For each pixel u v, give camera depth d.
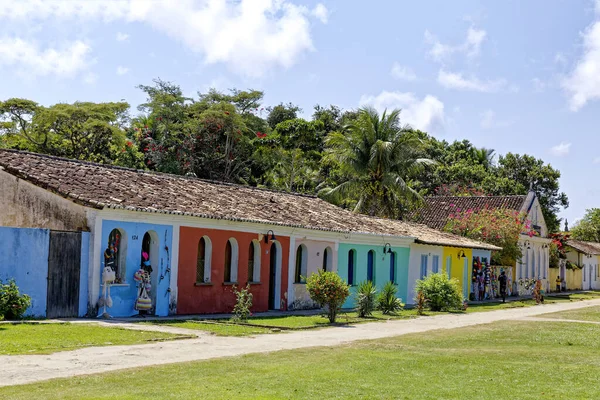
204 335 16.44
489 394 10.70
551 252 58.16
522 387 11.41
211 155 54.97
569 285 63.00
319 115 71.62
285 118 70.81
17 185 19.48
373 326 21.12
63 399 8.95
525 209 51.09
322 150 60.16
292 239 26.00
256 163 58.31
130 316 19.70
